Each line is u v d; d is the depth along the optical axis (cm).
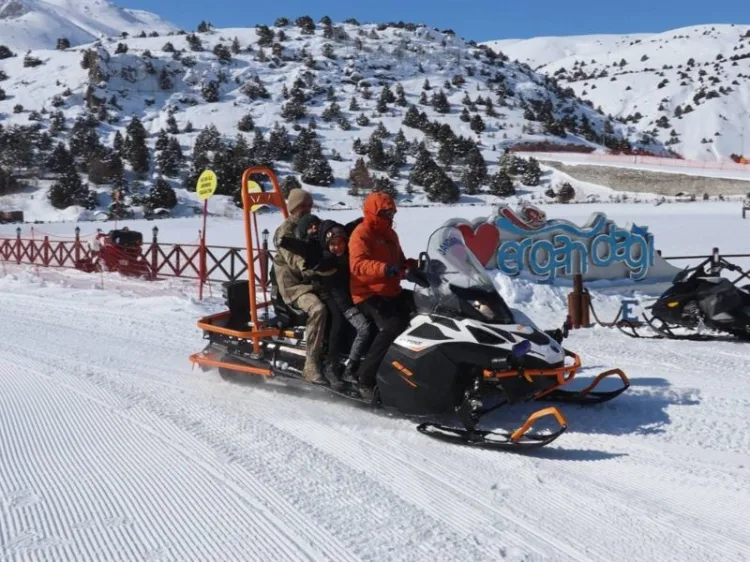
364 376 568
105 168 6188
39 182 6288
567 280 1393
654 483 443
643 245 1449
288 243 603
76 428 554
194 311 1101
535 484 443
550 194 6106
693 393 638
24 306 1166
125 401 623
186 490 437
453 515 400
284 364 653
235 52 10412
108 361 773
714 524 387
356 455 496
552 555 355
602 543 367
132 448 510
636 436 528
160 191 5450
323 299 611
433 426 531
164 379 698
